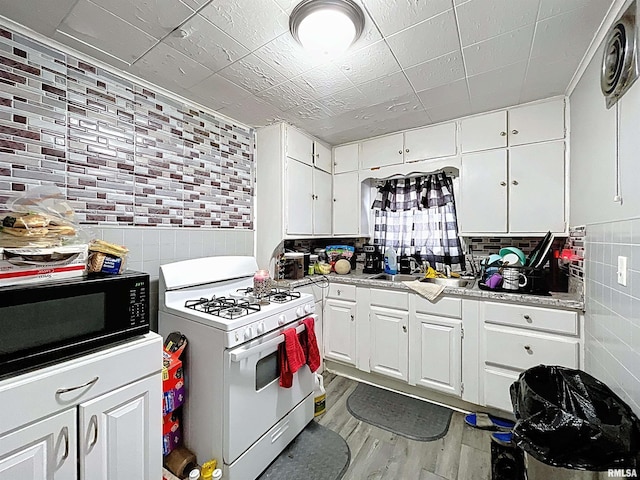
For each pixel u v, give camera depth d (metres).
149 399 1.18
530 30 1.31
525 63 1.57
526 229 2.05
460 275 2.51
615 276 1.20
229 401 1.34
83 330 1.05
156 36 1.34
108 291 1.12
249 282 2.12
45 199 1.24
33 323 0.94
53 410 0.93
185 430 1.51
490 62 1.56
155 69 1.61
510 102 2.05
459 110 2.17
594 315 1.45
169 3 1.14
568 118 1.91
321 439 1.75
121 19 1.23
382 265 2.89
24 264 0.98
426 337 2.14
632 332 1.05
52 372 0.93
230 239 2.28
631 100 1.07
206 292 1.86
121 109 1.64
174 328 1.59
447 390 2.05
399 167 2.61
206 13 1.20
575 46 1.43
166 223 1.86
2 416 0.83
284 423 1.66
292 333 1.65
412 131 2.54
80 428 0.99
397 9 1.18
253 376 1.46
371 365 2.38
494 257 2.13
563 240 2.15
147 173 1.76
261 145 2.47
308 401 1.85
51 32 1.31
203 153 2.09
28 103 1.31
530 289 1.86
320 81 1.75
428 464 1.55
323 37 1.28
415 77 1.71
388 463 1.56
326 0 1.13
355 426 1.87
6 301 0.89
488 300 1.91
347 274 2.76
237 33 1.32
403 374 2.23
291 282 2.29
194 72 1.64
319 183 2.81
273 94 1.91
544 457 0.95
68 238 1.15
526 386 1.19
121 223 1.64
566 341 1.67
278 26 1.28
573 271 1.81
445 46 1.42
